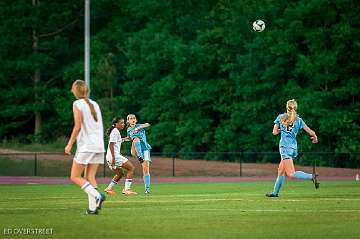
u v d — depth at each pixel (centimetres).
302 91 13388
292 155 5009
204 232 2936
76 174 3600
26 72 16400
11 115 16238
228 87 14575
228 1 14812
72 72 16188
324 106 13250
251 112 13988
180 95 14938
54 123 16375
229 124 14362
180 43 14888
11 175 10719
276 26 14088
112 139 5553
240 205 4225
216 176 10444
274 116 13988
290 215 3591
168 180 8962
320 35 13262
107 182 8525
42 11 16538
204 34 14788
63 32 17038
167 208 4038
